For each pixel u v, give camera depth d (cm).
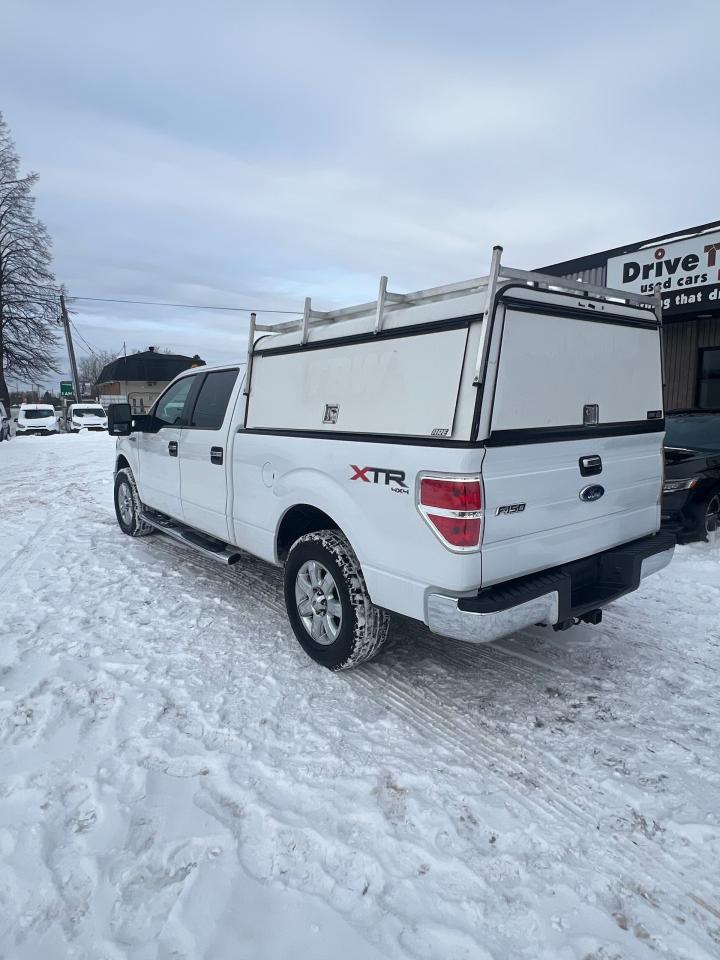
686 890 217
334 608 359
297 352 379
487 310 268
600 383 334
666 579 530
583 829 244
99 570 550
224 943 193
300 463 365
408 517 296
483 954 192
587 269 1087
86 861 223
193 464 493
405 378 302
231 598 484
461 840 237
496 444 277
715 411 756
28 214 3400
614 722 317
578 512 326
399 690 347
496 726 313
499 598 283
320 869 222
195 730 304
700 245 865
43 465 1442
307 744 295
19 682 345
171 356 4166
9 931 197
